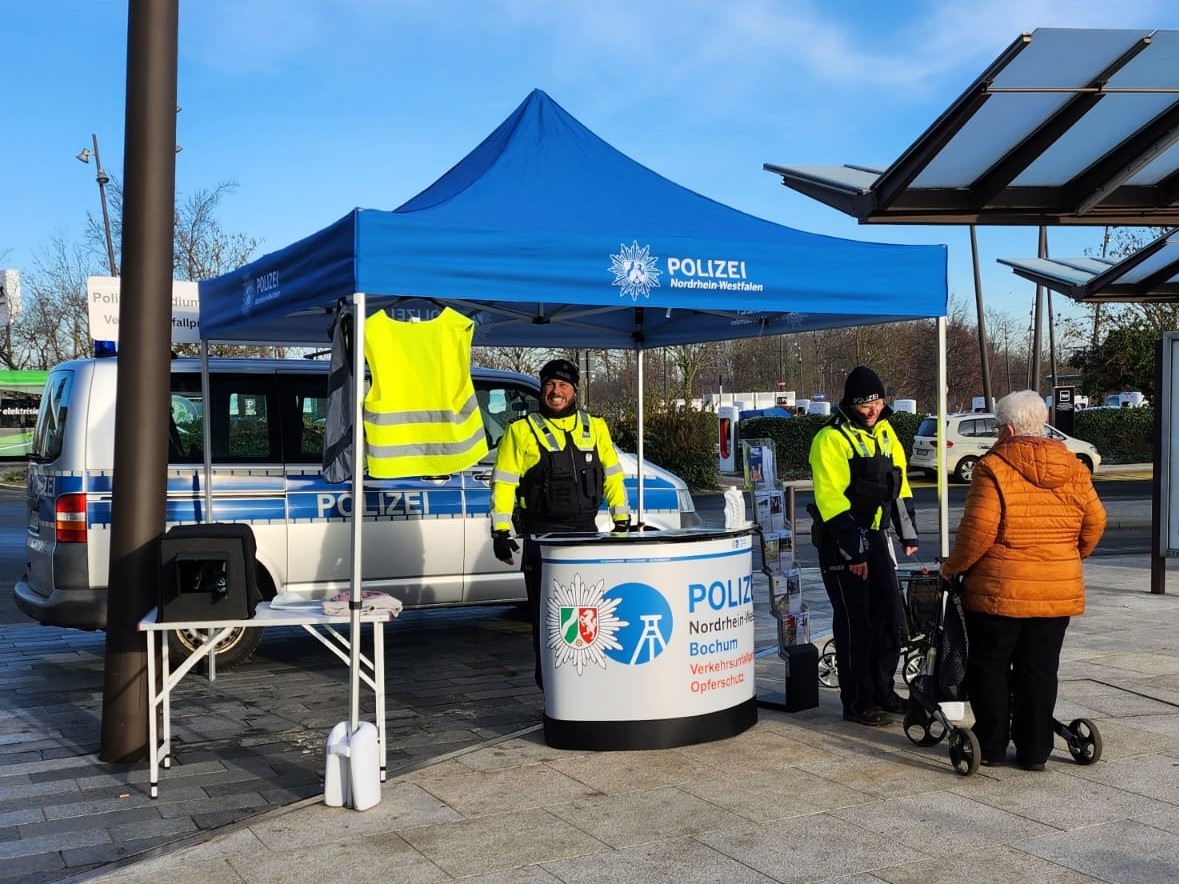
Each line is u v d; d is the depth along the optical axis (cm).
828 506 565
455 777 496
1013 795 464
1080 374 4453
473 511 812
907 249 585
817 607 1034
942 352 597
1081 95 557
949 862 393
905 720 542
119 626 547
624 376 3359
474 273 485
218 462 752
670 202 594
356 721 472
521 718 639
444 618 988
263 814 457
